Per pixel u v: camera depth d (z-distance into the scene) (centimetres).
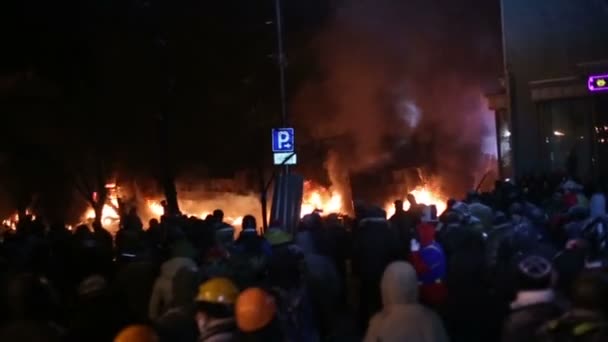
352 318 1258
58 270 1130
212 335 552
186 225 1448
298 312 801
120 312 610
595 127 2588
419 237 1148
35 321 553
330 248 1262
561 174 2327
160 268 911
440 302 991
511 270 829
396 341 615
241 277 861
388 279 633
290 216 1691
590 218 1070
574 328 493
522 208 1220
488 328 921
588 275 504
